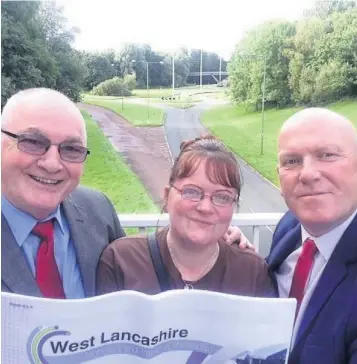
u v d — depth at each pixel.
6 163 1.24
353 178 1.26
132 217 2.14
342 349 1.11
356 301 1.11
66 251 1.39
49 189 1.27
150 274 1.33
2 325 0.88
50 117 1.23
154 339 0.90
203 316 0.89
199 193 1.25
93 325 0.88
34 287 1.23
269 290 1.40
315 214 1.25
